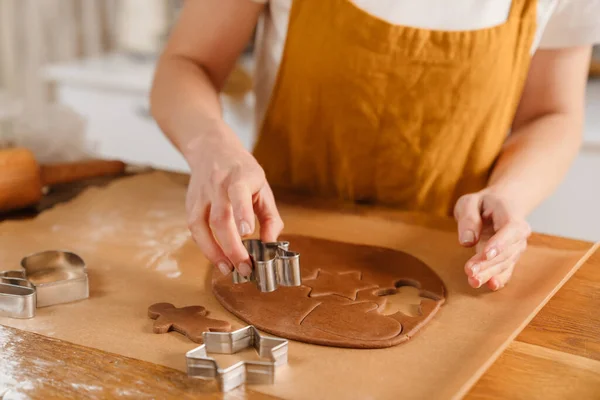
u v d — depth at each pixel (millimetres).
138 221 884
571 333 641
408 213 933
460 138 950
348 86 916
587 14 904
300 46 922
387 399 521
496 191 791
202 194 688
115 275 734
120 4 2199
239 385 538
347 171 979
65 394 521
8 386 528
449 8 886
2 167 854
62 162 1052
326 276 732
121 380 542
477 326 639
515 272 757
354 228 878
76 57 2252
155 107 861
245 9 916
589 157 1475
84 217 893
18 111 1098
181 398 521
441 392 529
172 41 953
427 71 901
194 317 633
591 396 541
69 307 661
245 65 1887
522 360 591
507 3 901
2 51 2252
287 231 862
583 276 763
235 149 719
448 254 809
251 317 639
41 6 2186
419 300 702
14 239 821
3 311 638
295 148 984
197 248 809
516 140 943
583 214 1523
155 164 1939
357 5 896
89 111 1977
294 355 583
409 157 954
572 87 955
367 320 635
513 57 921
